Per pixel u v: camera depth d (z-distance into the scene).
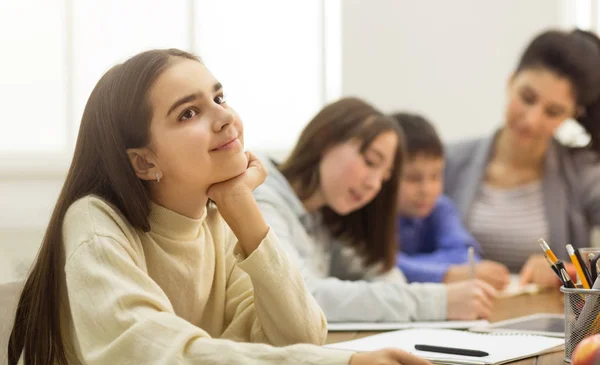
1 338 1.42
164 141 1.24
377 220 2.41
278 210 2.18
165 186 1.28
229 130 1.28
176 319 1.10
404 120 3.29
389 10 4.34
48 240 1.26
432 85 4.38
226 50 4.09
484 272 2.65
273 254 1.35
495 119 4.37
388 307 1.90
